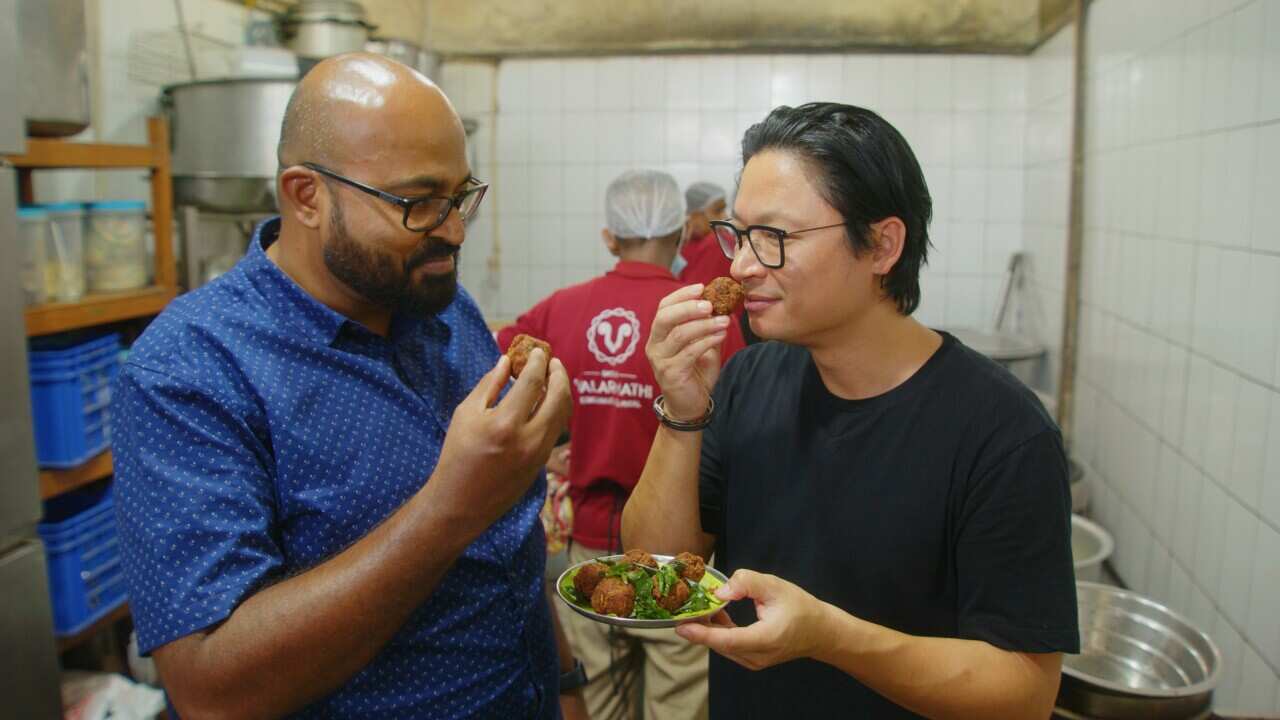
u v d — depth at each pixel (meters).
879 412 1.04
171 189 2.57
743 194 0.99
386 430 1.03
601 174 4.50
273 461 0.98
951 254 4.36
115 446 0.93
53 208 2.02
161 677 0.90
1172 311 2.38
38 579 1.77
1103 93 3.10
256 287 1.03
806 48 4.29
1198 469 2.18
